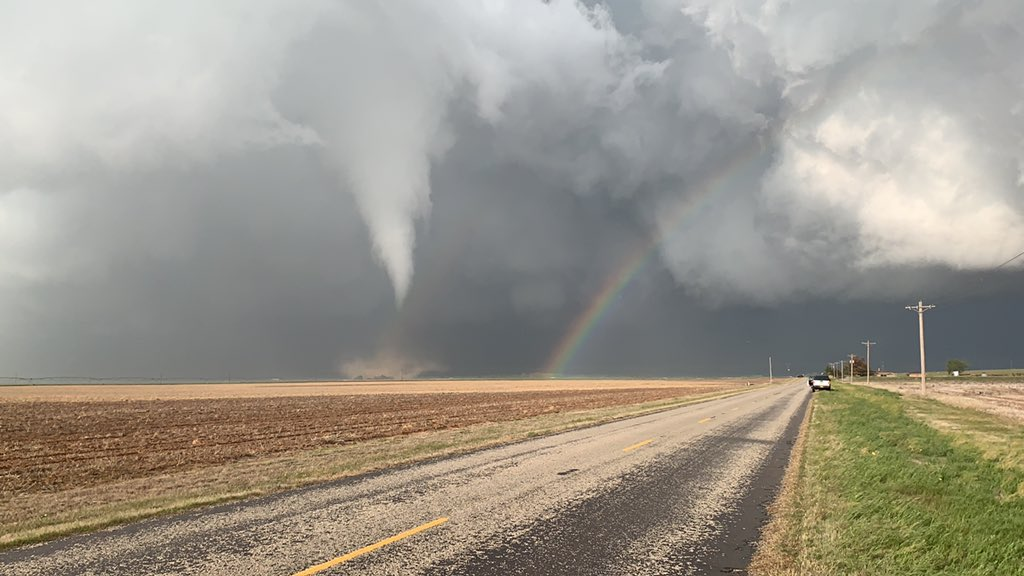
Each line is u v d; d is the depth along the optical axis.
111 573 6.08
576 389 102.50
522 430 21.56
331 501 9.45
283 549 6.87
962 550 7.08
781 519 8.55
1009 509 9.24
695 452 15.45
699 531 7.88
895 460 13.48
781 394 60.44
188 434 26.66
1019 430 22.91
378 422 31.17
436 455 14.87
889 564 6.58
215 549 6.88
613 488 10.59
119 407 50.66
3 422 34.59
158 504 9.38
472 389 107.38
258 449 19.95
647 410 33.31
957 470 12.86
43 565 6.36
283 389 114.81
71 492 11.90
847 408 32.31
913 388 82.00
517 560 6.60
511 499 9.62
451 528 7.84
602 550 7.03
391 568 6.26
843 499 9.73
